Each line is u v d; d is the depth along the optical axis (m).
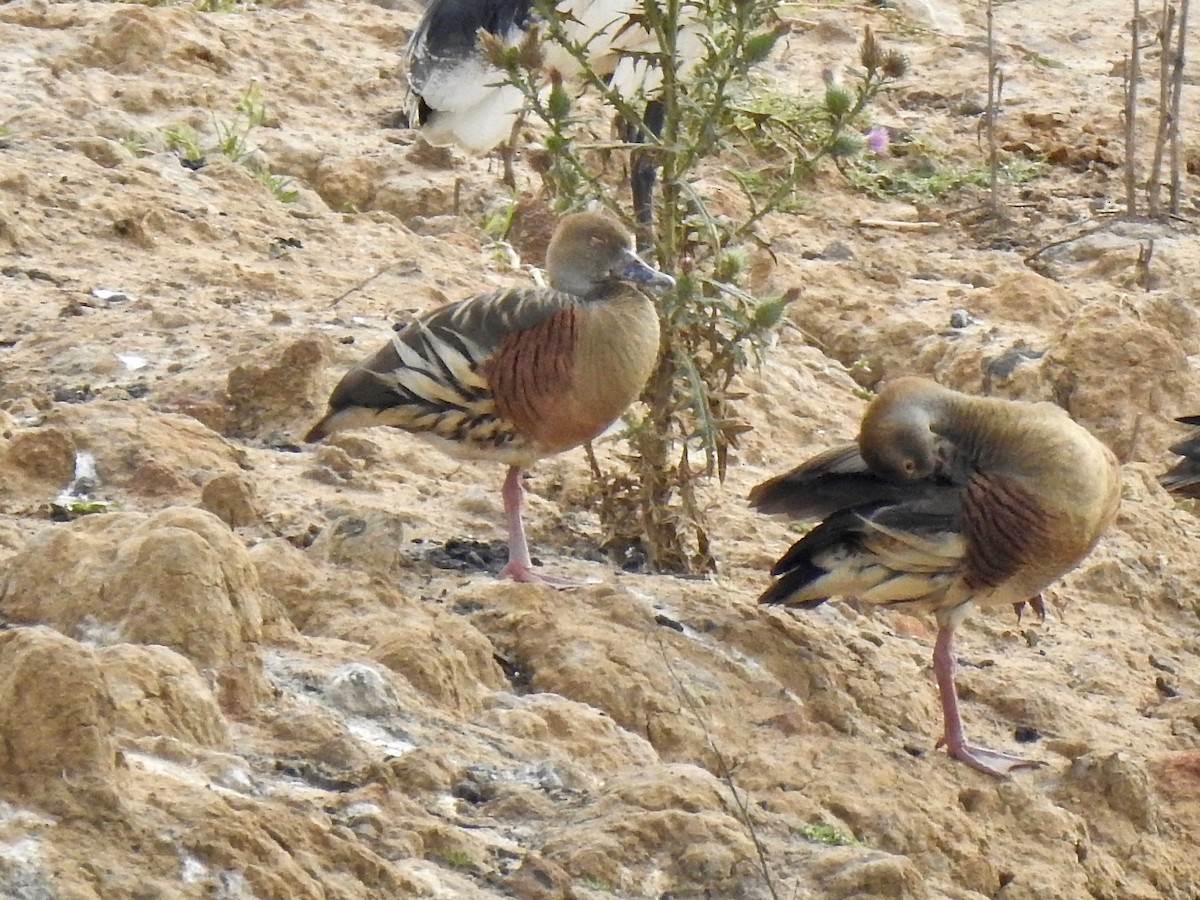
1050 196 22.14
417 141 19.64
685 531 11.77
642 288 10.56
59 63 19.78
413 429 10.86
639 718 9.69
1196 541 14.54
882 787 9.55
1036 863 9.52
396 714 8.98
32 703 7.36
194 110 19.42
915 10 27.78
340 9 24.33
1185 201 22.19
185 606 8.77
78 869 6.96
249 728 8.53
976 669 11.52
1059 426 9.98
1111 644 12.44
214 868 7.19
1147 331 17.34
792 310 18.28
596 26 15.32
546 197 18.41
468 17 15.65
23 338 13.58
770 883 7.97
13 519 10.55
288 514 11.11
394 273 16.08
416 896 7.58
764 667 10.49
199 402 12.52
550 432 10.54
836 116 11.44
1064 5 29.38
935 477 10.05
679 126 11.43
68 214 15.95
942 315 18.47
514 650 10.05
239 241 16.36
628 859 8.15
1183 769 10.80
